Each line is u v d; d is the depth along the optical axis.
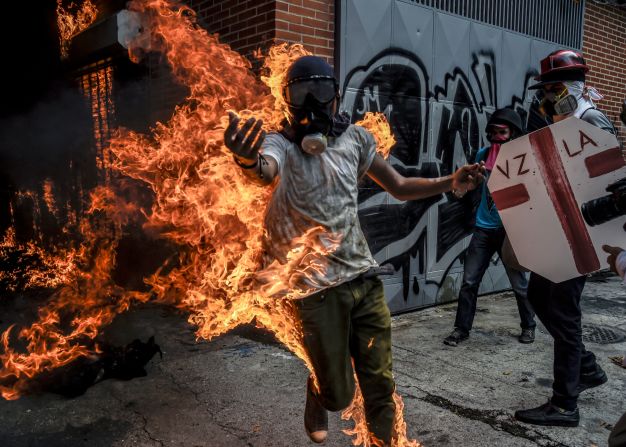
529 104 6.72
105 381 3.69
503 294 6.47
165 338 4.60
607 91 8.09
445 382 3.67
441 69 5.68
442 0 5.64
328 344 2.15
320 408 2.49
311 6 4.70
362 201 5.16
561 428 3.00
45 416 3.20
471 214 6.09
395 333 4.84
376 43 5.08
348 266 2.16
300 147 2.10
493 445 2.83
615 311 5.55
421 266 5.71
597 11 7.70
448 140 5.85
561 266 2.61
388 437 2.27
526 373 3.84
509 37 6.36
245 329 4.80
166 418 3.16
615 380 3.69
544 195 2.62
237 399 3.40
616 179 2.44
